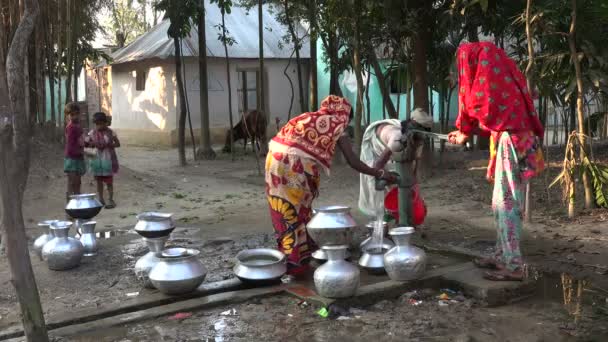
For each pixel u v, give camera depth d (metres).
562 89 8.31
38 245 5.86
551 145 14.80
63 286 5.03
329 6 10.18
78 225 6.17
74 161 8.27
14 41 5.36
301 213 4.94
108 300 4.62
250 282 4.70
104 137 8.84
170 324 4.13
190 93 18.34
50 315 4.29
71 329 4.04
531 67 6.67
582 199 7.93
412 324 4.05
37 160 10.27
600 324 3.98
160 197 9.84
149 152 17.22
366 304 4.45
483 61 4.44
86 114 20.36
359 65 10.82
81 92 24.47
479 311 4.29
